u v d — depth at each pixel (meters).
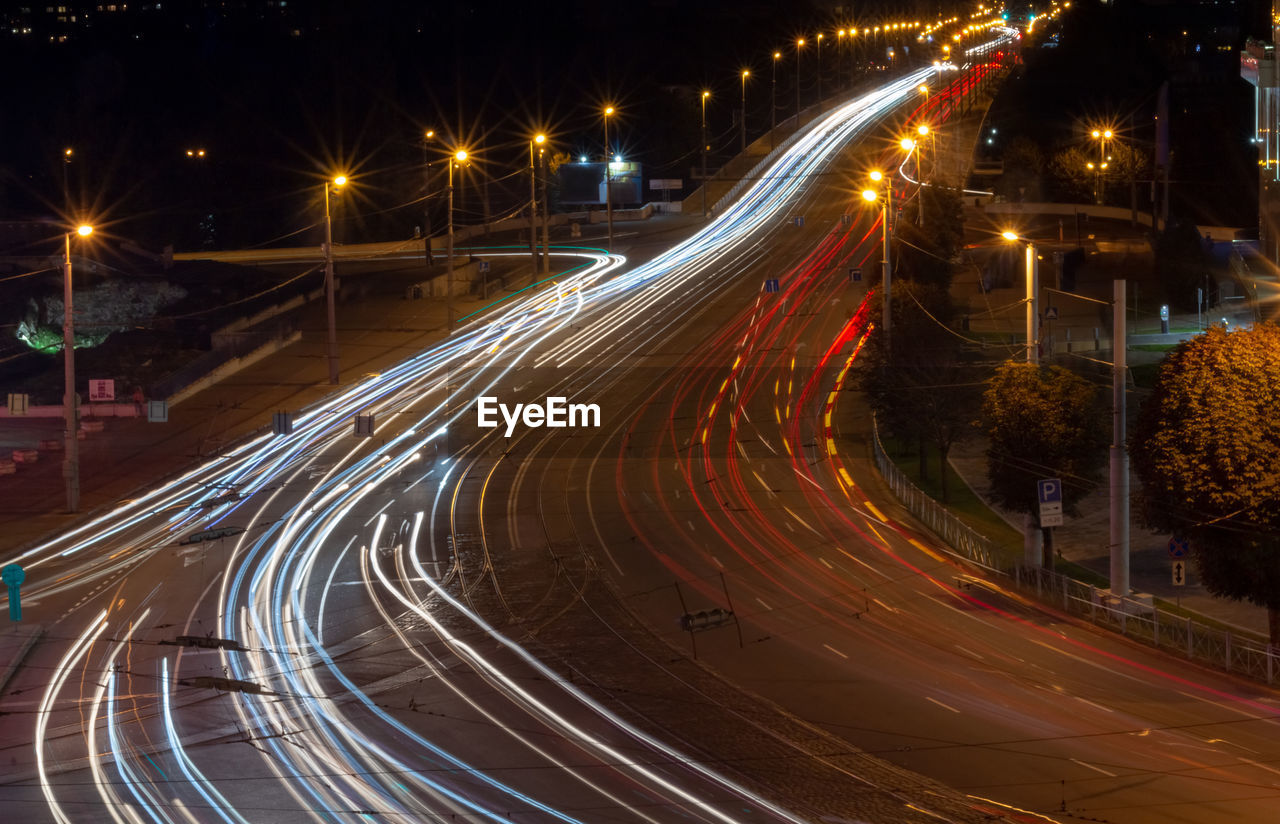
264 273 100.81
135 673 32.53
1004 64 199.75
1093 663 33.00
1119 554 37.47
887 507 50.44
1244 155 127.31
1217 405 32.31
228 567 43.31
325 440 62.09
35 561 44.75
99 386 68.38
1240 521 31.84
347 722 28.64
